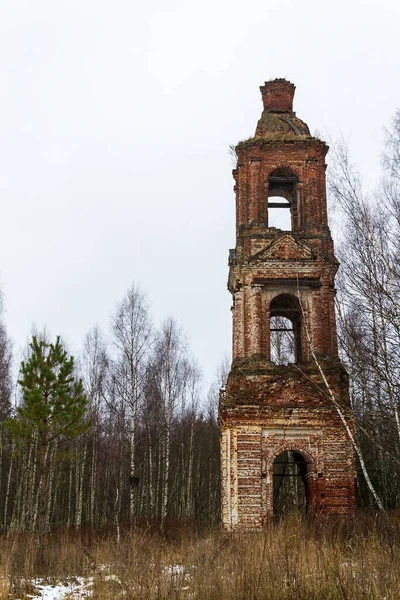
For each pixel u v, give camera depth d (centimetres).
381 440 1936
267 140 2650
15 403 4241
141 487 4194
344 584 1019
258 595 1027
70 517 4009
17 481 3825
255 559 1151
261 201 2595
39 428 2253
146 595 1084
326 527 1702
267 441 2314
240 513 2231
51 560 1695
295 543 1323
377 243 1578
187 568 1248
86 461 4153
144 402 4150
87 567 1528
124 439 3919
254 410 2327
